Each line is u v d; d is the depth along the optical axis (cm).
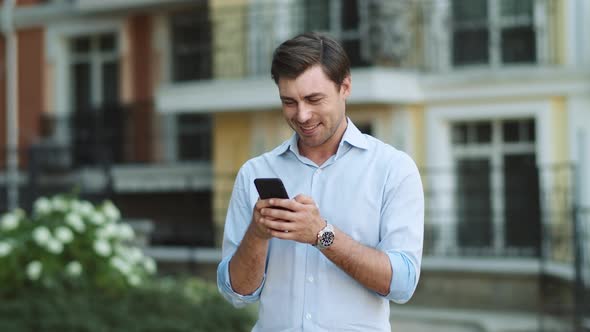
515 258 1005
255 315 777
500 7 1125
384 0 1120
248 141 1241
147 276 844
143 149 1430
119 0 1420
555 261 976
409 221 286
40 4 1543
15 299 762
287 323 292
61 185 1155
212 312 753
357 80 1097
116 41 1498
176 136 1422
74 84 1530
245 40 1244
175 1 1380
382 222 288
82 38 1527
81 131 1465
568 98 1057
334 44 279
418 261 286
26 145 1530
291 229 267
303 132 282
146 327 703
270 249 297
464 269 972
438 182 1120
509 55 1121
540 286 891
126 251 823
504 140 1109
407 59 1141
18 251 776
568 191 1036
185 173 1348
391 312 966
